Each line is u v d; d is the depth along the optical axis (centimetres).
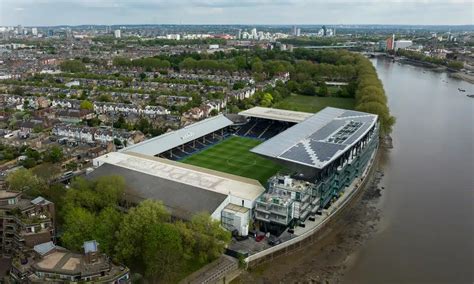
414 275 14638
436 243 16650
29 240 13400
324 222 17512
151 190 17512
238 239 15912
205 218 14400
